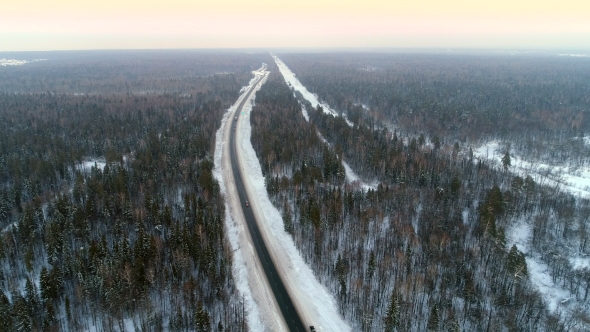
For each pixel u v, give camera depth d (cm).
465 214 11006
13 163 12381
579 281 8181
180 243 8819
